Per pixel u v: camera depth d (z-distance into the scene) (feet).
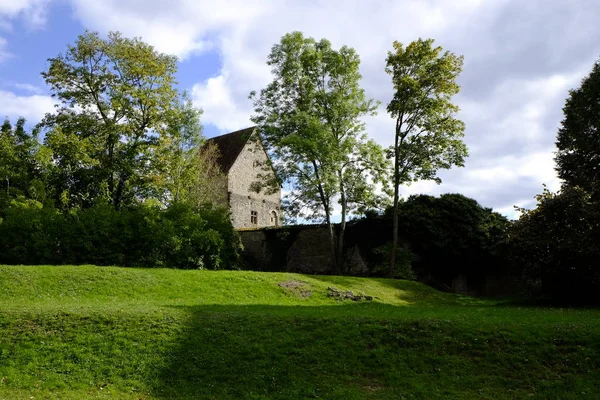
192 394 35.04
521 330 41.50
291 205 112.78
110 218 91.81
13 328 44.60
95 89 110.11
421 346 40.65
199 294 68.59
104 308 50.52
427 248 110.93
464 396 33.19
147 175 112.88
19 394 34.27
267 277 80.53
